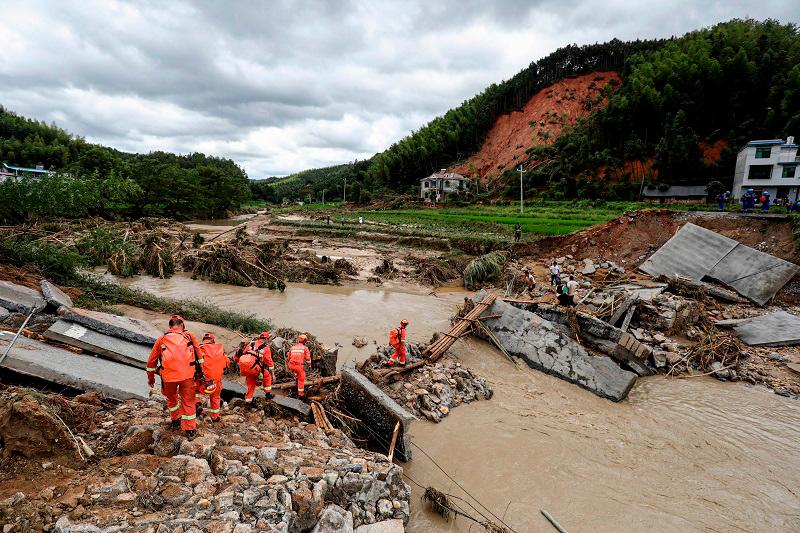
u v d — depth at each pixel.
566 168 72.56
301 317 17.72
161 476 5.19
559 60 120.44
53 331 8.15
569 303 16.22
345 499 6.03
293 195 151.38
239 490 5.29
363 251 36.78
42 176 22.16
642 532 7.19
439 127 118.12
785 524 7.50
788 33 76.56
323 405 9.13
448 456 9.00
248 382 8.04
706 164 59.28
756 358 14.70
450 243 35.91
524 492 8.00
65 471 5.04
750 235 22.31
